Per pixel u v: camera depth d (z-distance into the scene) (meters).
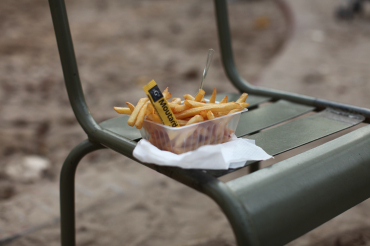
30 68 3.99
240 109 0.68
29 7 7.05
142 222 1.52
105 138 0.81
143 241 1.40
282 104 1.10
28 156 2.23
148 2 8.64
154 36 5.67
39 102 3.12
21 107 2.99
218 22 1.26
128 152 0.74
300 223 0.59
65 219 0.95
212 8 7.69
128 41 5.39
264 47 5.02
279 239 0.56
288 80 3.45
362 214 1.45
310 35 5.21
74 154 0.89
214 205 1.63
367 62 3.90
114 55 4.70
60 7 0.86
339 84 3.27
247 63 4.34
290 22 6.25
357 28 5.53
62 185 0.92
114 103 3.15
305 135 0.84
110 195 1.75
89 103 3.13
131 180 1.90
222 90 3.45
